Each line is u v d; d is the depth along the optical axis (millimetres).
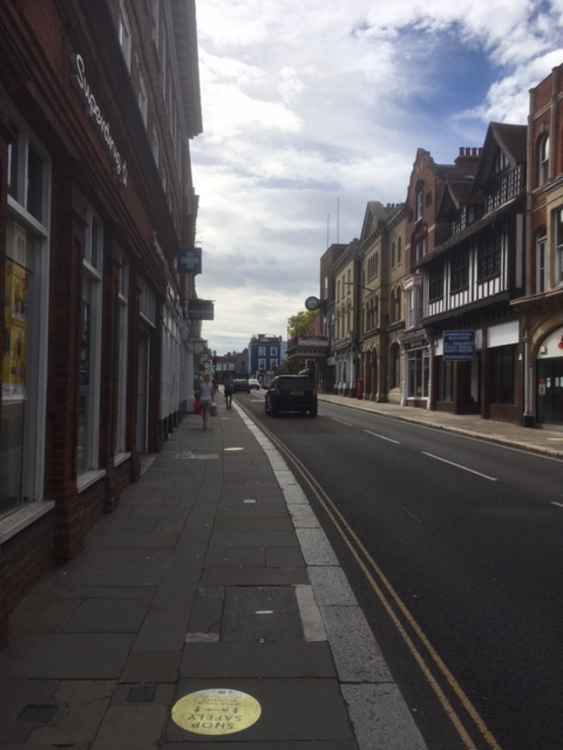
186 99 26453
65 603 5668
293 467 14445
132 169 10672
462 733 3803
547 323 23484
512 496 11219
